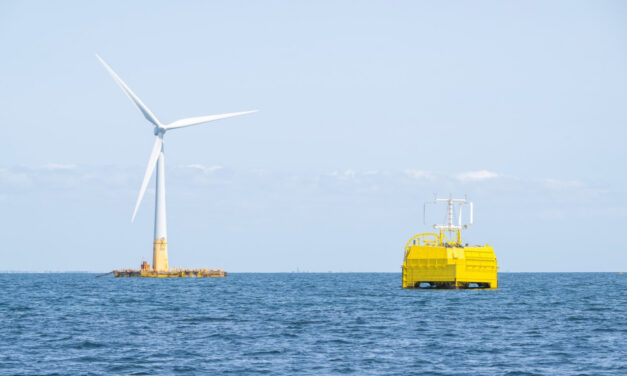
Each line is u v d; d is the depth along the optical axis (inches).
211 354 2455.7
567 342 2755.9
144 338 2847.0
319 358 2388.0
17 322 3459.6
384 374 2127.2
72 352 2490.2
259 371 2166.6
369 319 3619.6
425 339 2847.0
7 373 2126.0
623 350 2559.1
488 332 3068.4
